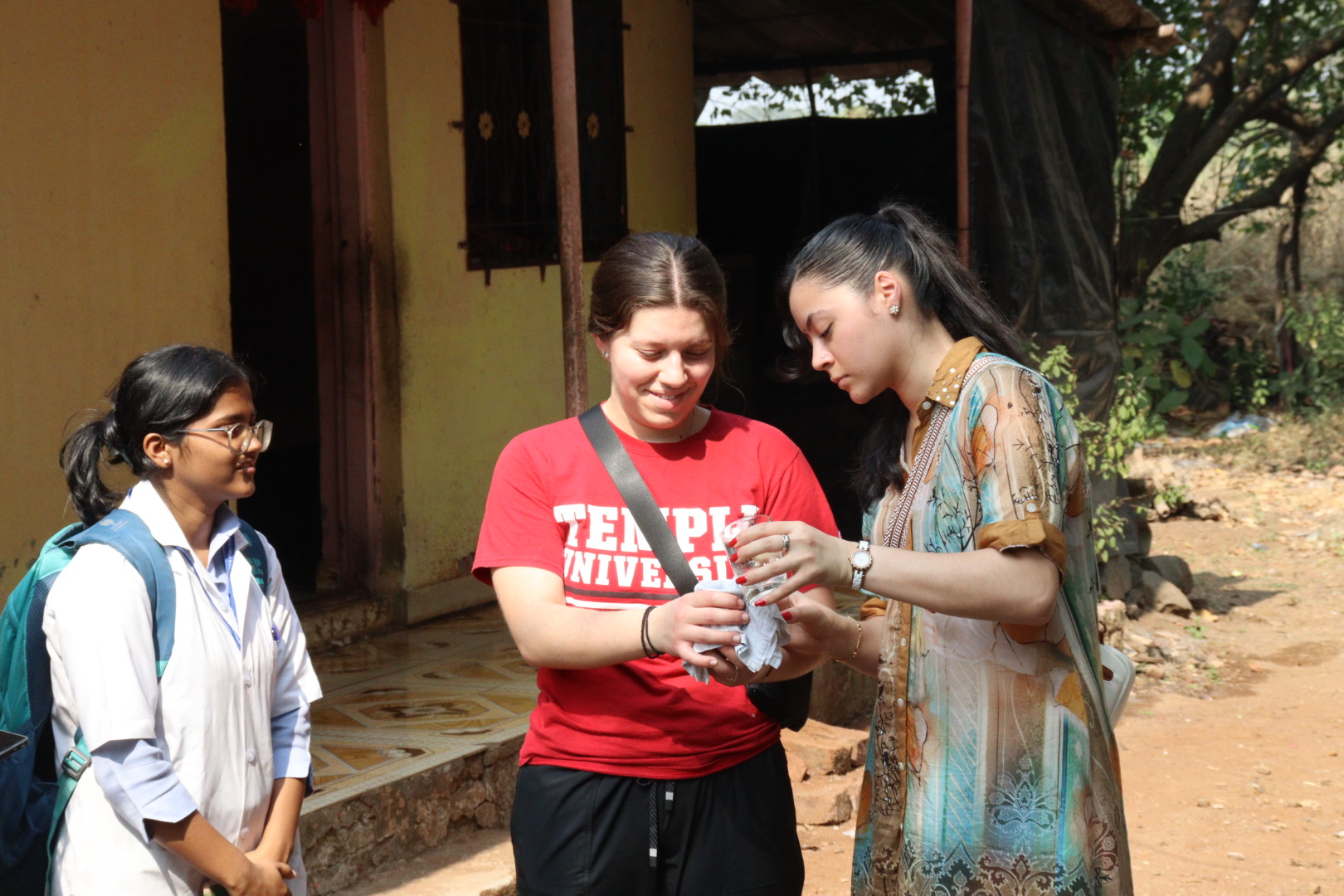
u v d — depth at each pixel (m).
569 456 2.55
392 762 4.49
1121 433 8.23
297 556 6.90
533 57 7.00
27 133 4.61
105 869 2.34
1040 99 7.57
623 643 2.33
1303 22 15.48
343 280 6.14
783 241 11.15
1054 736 2.34
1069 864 2.31
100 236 4.89
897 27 10.06
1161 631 8.37
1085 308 7.93
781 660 2.33
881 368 2.43
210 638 2.45
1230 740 6.54
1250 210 15.38
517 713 5.04
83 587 2.34
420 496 6.39
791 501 2.62
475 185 6.67
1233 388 16.11
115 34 4.92
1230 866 5.02
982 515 2.31
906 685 2.44
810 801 5.25
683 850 2.52
